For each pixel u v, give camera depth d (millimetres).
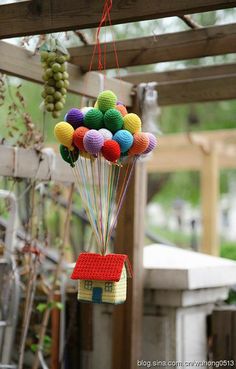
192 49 3688
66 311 4426
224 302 4797
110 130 2705
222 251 8180
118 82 4016
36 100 8055
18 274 4133
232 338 4176
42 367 4352
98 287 2805
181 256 4383
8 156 3645
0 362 3916
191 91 4348
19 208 4734
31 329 4500
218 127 10789
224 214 12625
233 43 3594
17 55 3396
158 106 4508
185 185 12375
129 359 3928
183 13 2791
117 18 2867
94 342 4281
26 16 3037
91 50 3789
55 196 4695
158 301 4105
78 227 5684
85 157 2750
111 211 2811
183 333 4121
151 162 8414
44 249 4391
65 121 2764
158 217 13508
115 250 4047
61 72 3109
